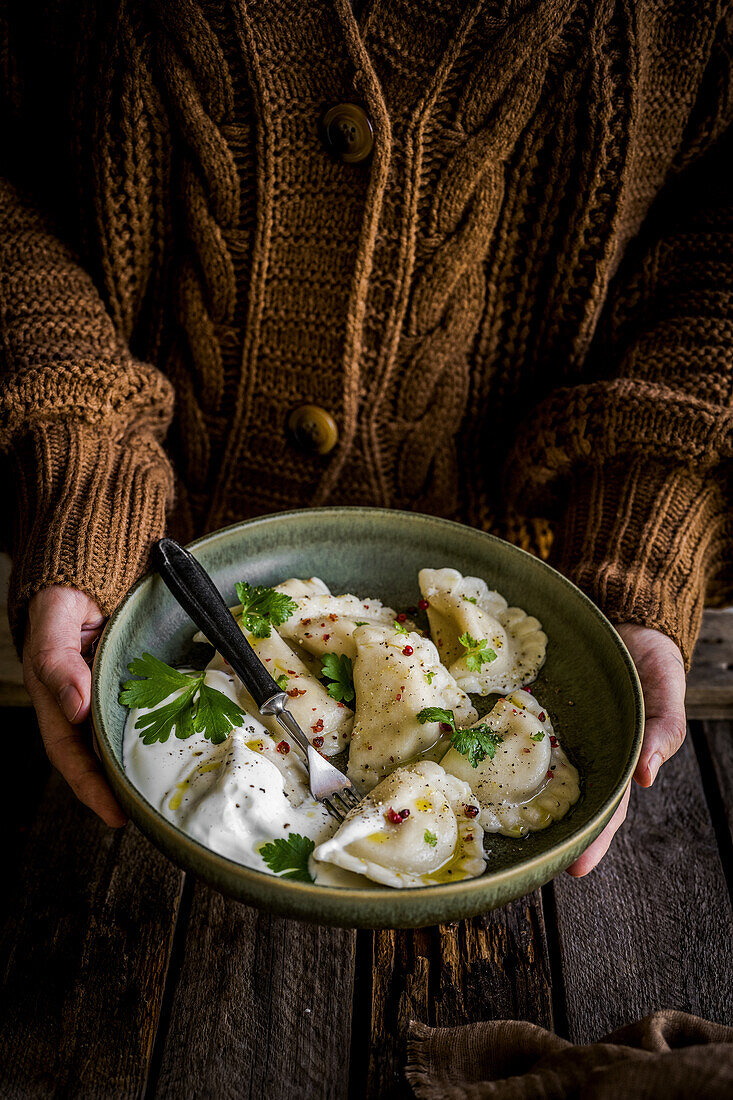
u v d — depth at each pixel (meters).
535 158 0.67
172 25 0.63
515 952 0.62
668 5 0.64
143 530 0.65
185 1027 0.58
